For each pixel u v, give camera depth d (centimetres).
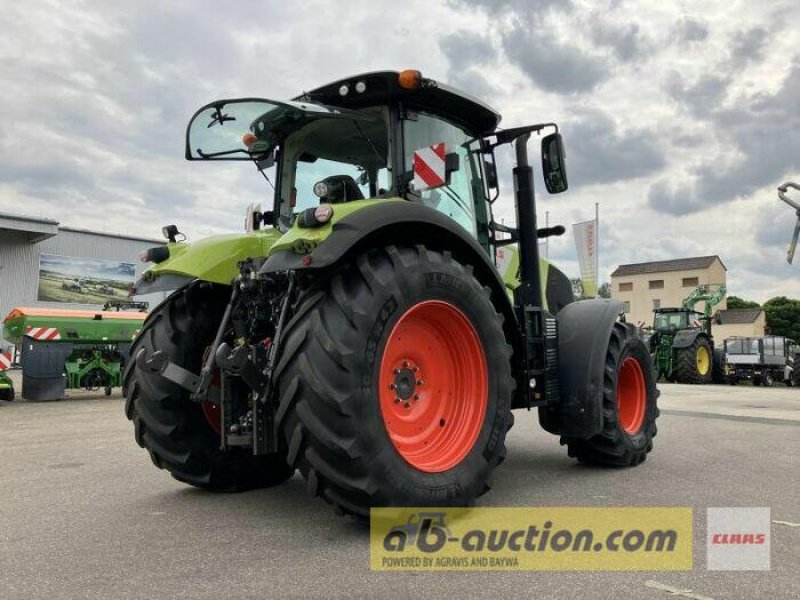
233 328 339
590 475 413
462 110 380
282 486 393
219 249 351
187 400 355
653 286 6119
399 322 282
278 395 278
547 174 407
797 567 240
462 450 306
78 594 212
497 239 420
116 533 286
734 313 5797
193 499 355
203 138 383
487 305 323
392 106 349
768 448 520
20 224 2694
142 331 367
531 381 379
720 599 210
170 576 229
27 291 2923
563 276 510
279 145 398
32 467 460
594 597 211
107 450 538
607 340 411
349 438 258
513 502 336
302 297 283
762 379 1845
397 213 285
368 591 215
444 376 320
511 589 218
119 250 3228
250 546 265
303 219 275
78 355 1106
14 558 252
